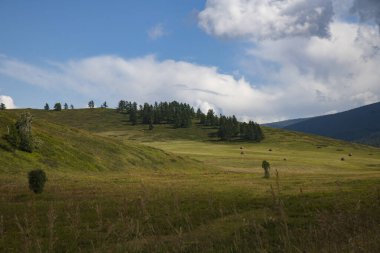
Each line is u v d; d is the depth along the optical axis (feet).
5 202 106.42
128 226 32.76
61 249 52.06
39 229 66.33
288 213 72.13
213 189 135.13
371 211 33.53
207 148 627.05
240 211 76.59
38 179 124.77
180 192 118.52
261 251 30.76
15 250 52.80
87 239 55.52
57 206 93.20
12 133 233.55
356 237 24.26
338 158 519.60
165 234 37.76
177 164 333.21
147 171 283.18
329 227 26.22
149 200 81.46
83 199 108.37
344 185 137.80
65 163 243.19
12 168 202.28
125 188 139.03
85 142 306.55
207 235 42.22
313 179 190.19
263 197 102.22
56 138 284.20
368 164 450.30
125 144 346.74
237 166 385.09
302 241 27.53
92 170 247.91
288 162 425.28
